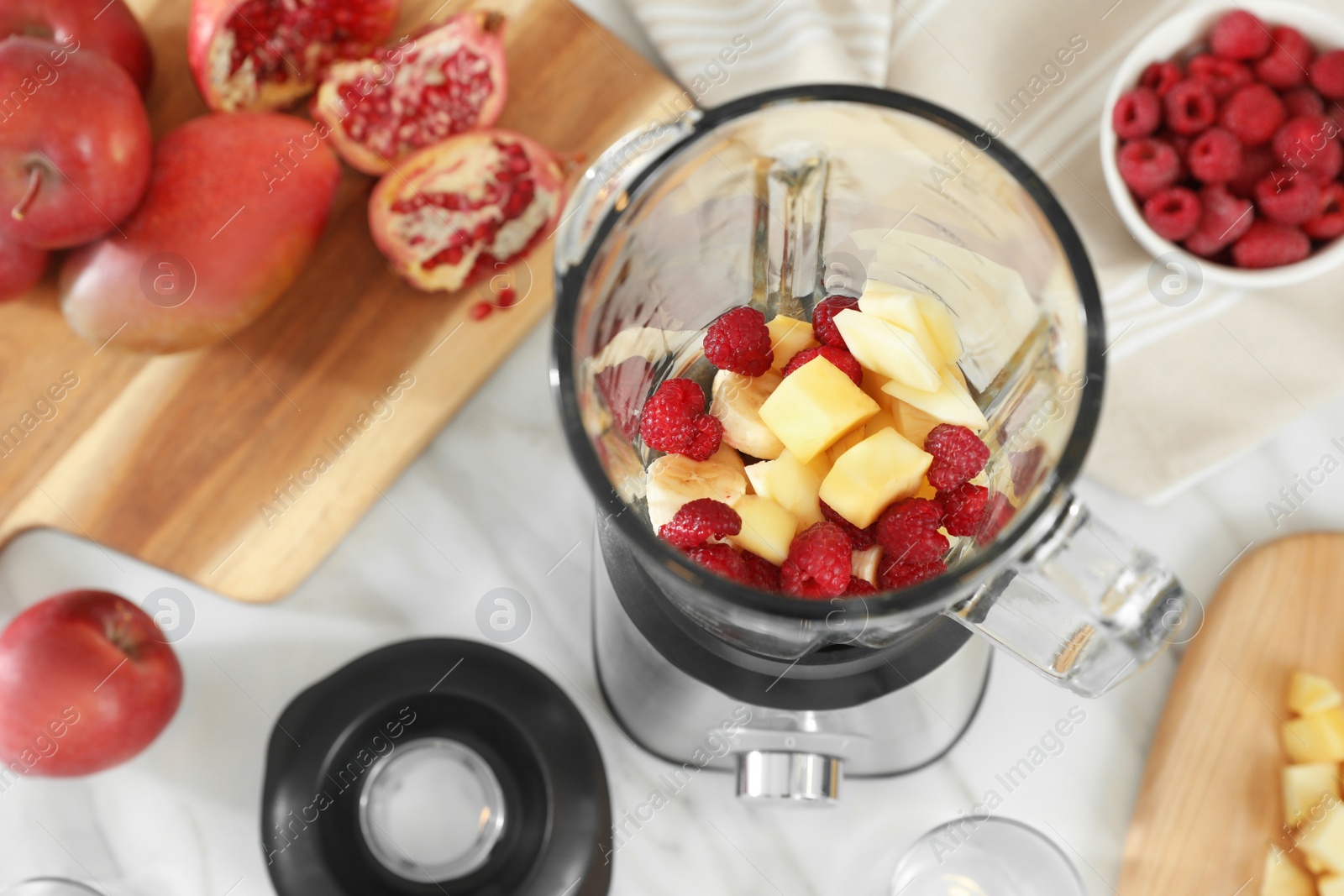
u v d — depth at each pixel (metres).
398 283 0.86
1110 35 0.86
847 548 0.49
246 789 0.83
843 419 0.52
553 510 0.86
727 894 0.82
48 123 0.71
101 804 0.82
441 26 0.84
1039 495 0.45
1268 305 0.83
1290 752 0.79
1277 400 0.82
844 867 0.82
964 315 0.61
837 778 0.69
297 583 0.85
